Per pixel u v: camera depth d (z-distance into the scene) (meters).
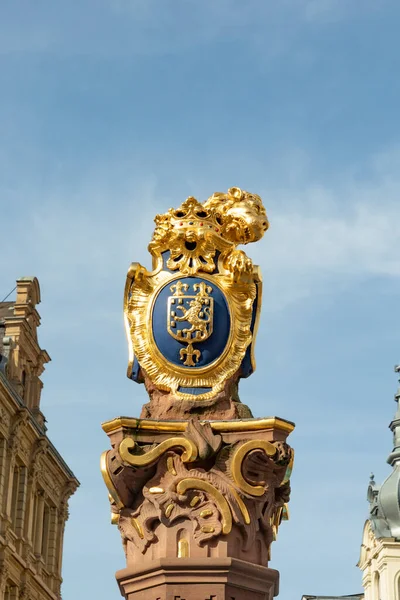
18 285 54.12
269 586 8.88
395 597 68.94
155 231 9.83
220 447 9.04
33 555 53.12
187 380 9.43
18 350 52.66
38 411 54.69
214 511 8.90
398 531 70.81
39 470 53.91
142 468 9.02
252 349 9.60
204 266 9.66
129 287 9.69
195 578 8.71
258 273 9.69
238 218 9.83
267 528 9.06
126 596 8.94
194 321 9.48
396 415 75.44
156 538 8.98
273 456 8.95
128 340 9.60
